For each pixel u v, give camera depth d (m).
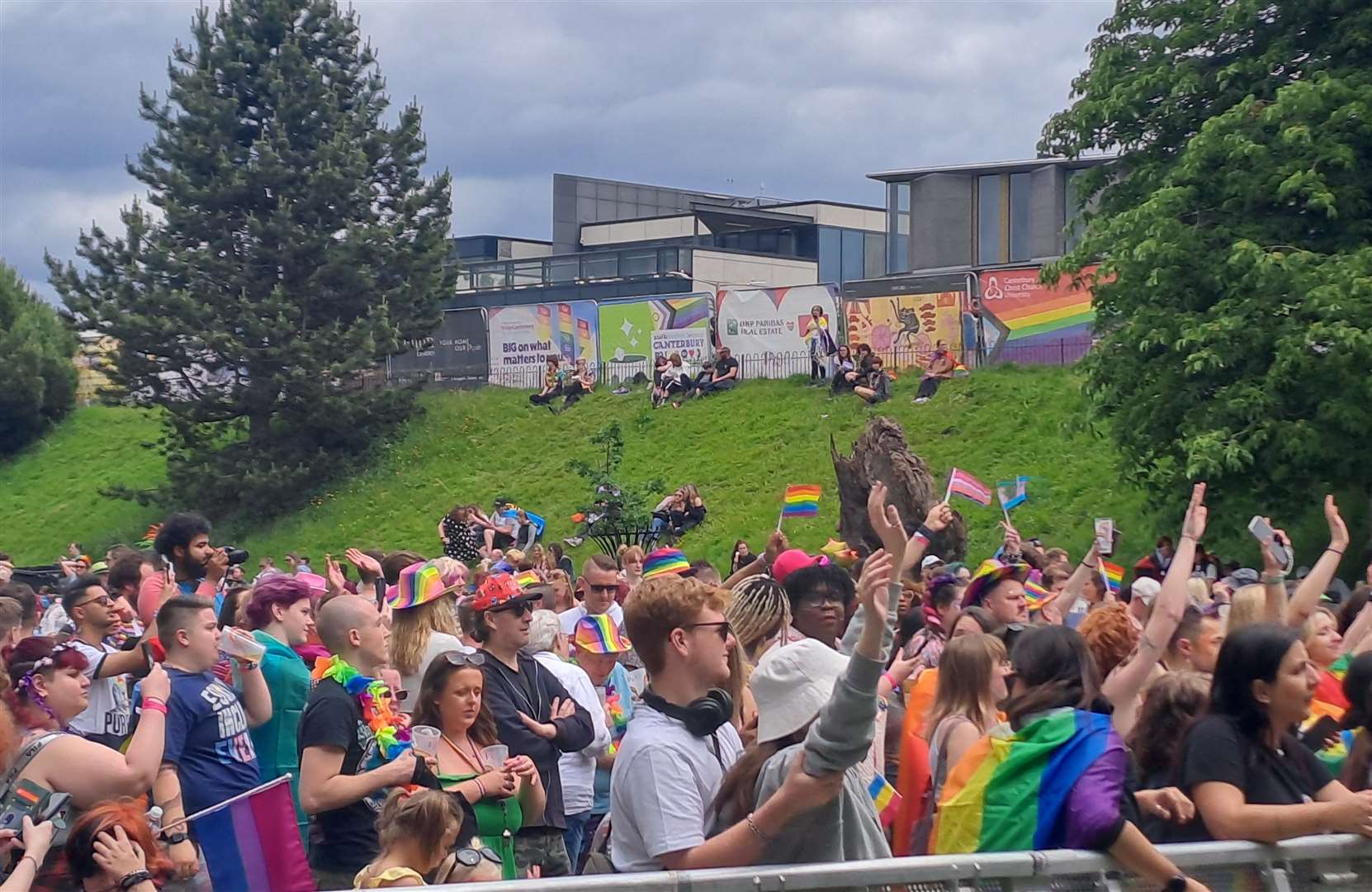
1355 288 22.78
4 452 51.62
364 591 10.05
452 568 7.89
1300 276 23.22
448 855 5.71
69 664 5.95
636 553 13.29
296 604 7.76
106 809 5.00
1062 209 44.25
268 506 43.22
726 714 4.82
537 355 45.34
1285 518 23.91
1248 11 25.78
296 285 44.91
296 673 7.27
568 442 41.94
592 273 58.66
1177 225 24.73
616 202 84.50
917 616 8.67
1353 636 8.98
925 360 37.75
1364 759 5.84
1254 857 4.92
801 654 4.68
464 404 45.62
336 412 43.84
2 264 54.88
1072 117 27.89
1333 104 24.61
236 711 6.69
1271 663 5.18
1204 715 5.31
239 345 43.06
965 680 5.68
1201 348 23.77
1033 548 14.60
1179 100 27.08
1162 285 24.38
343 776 6.23
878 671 4.17
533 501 39.28
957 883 4.40
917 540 6.91
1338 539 8.35
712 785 4.70
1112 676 6.49
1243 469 23.59
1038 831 4.70
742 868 4.23
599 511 34.16
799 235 64.56
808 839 4.45
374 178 46.44
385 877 5.37
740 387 40.78
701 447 38.69
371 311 44.09
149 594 9.33
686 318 41.91
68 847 4.96
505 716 6.95
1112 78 27.30
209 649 6.63
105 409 54.03
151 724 5.81
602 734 7.94
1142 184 27.19
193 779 6.46
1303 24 26.06
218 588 10.42
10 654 6.24
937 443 34.69
